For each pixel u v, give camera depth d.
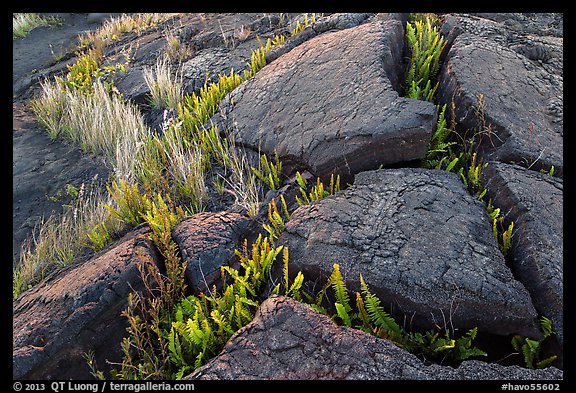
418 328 3.17
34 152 6.71
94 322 3.36
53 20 12.76
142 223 4.54
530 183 3.83
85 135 6.64
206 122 5.98
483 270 3.19
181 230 4.09
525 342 2.99
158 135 6.37
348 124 4.51
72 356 3.25
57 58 10.29
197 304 3.38
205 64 7.50
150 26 10.34
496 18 6.91
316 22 6.95
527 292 3.07
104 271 3.58
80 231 4.82
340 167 4.44
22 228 5.37
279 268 3.62
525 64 5.25
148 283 3.55
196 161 5.15
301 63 5.79
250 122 5.48
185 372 3.15
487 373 2.65
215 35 8.41
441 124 4.52
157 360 3.15
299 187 4.54
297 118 5.06
